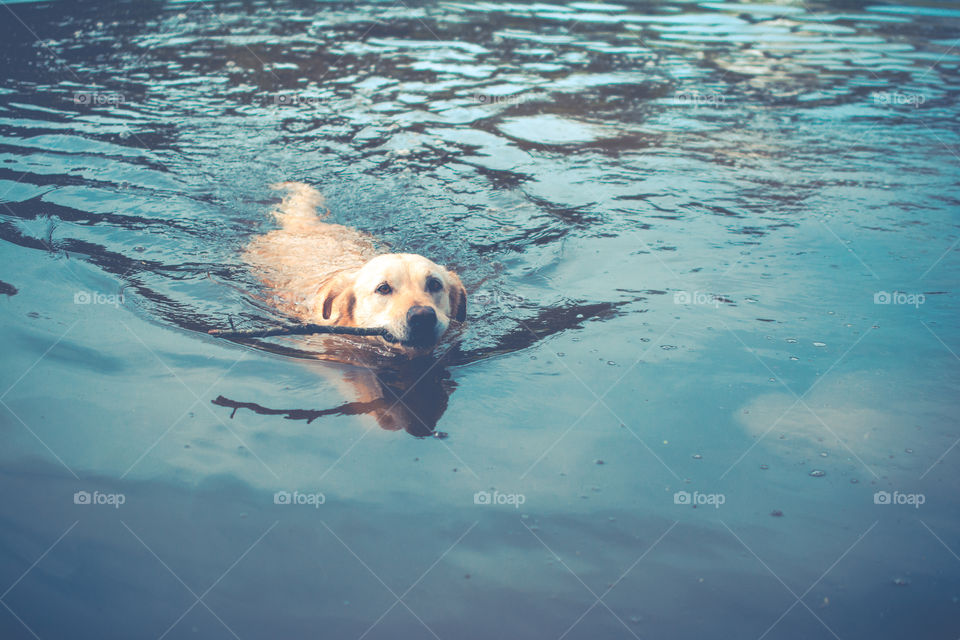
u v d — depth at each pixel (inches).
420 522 104.2
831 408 132.3
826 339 157.5
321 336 171.3
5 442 116.4
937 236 213.6
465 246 217.0
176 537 99.9
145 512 104.3
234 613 88.0
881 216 228.8
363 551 98.6
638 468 116.7
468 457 119.6
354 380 146.9
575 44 437.1
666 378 143.3
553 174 264.4
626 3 551.8
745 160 279.6
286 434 125.0
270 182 250.2
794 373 144.2
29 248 187.8
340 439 124.3
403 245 216.8
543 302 181.8
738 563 97.7
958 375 142.8
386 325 160.1
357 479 113.4
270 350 159.3
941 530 103.5
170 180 245.6
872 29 478.9
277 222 226.5
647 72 387.9
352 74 368.8
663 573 95.7
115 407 128.9
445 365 153.4
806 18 508.1
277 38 426.0
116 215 217.6
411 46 420.8
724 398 136.0
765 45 442.0
